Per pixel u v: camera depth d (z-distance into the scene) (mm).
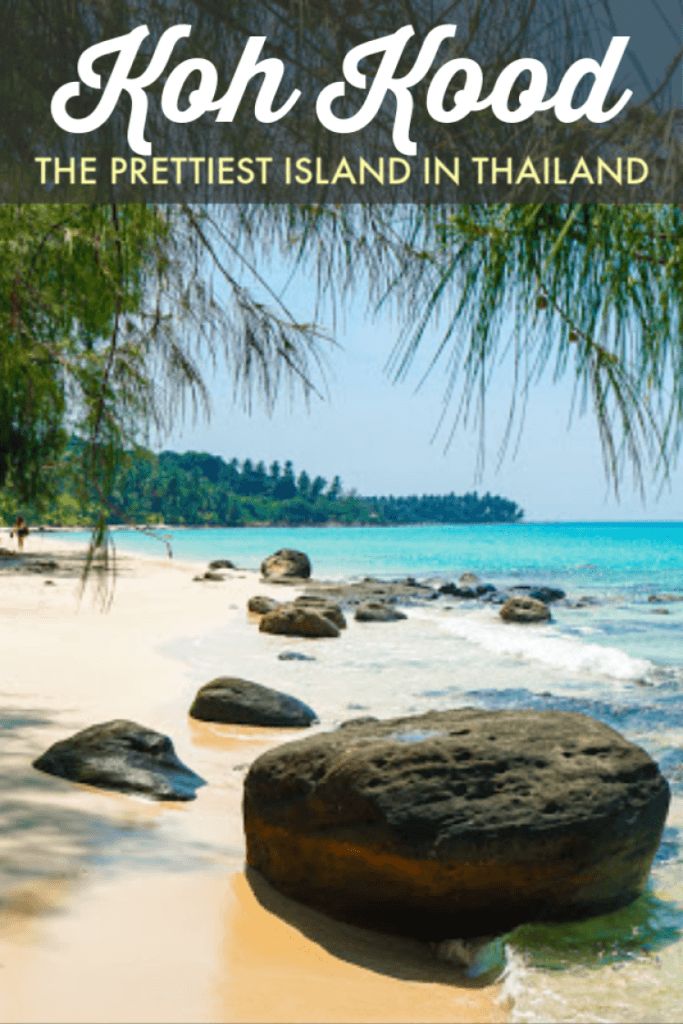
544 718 5676
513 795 4965
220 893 5070
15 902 4648
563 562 58125
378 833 4867
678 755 9086
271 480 193125
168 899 4891
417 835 4812
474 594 30109
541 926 4852
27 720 9227
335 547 87875
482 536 138500
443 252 1373
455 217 1343
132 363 2660
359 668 14617
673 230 1271
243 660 15141
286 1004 3859
